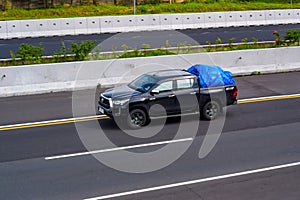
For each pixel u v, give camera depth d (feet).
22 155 34.37
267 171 30.94
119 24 107.86
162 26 111.65
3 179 29.78
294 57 68.74
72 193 27.61
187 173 30.66
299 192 27.66
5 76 54.39
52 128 41.39
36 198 26.94
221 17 119.14
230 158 33.42
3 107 49.24
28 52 67.10
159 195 27.27
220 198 26.84
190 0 154.61
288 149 35.32
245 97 52.85
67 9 135.13
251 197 26.96
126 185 28.76
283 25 122.83
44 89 55.98
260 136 38.58
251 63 66.13
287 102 50.39
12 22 98.63
